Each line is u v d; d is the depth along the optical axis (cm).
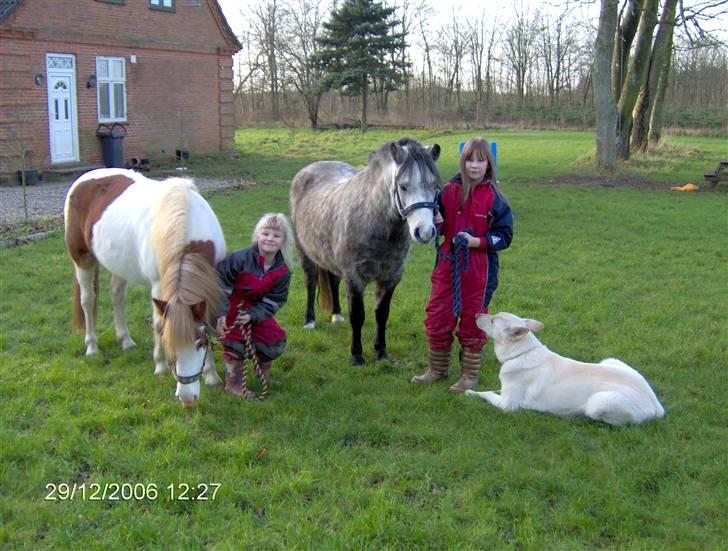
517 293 779
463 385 518
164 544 326
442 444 428
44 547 324
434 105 5400
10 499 357
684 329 654
